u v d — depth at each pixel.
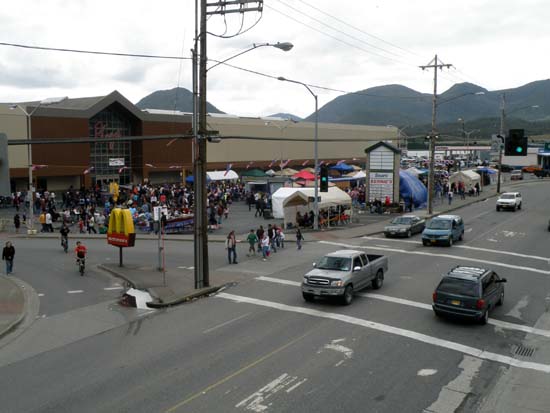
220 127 80.69
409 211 53.38
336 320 17.64
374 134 119.19
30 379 12.79
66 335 16.45
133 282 23.53
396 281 23.70
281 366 13.45
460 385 12.42
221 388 12.08
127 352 14.71
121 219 27.25
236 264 28.03
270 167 89.56
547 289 22.20
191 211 44.97
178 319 18.11
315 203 40.28
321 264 20.77
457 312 17.08
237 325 17.22
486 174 87.69
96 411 10.93
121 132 69.69
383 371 13.17
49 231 41.41
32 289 22.75
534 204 58.38
